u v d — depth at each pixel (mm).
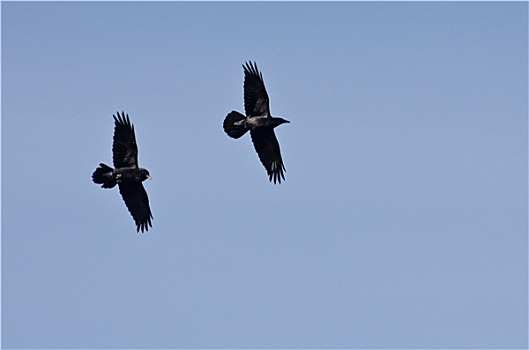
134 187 45750
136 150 45188
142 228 46250
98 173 45281
